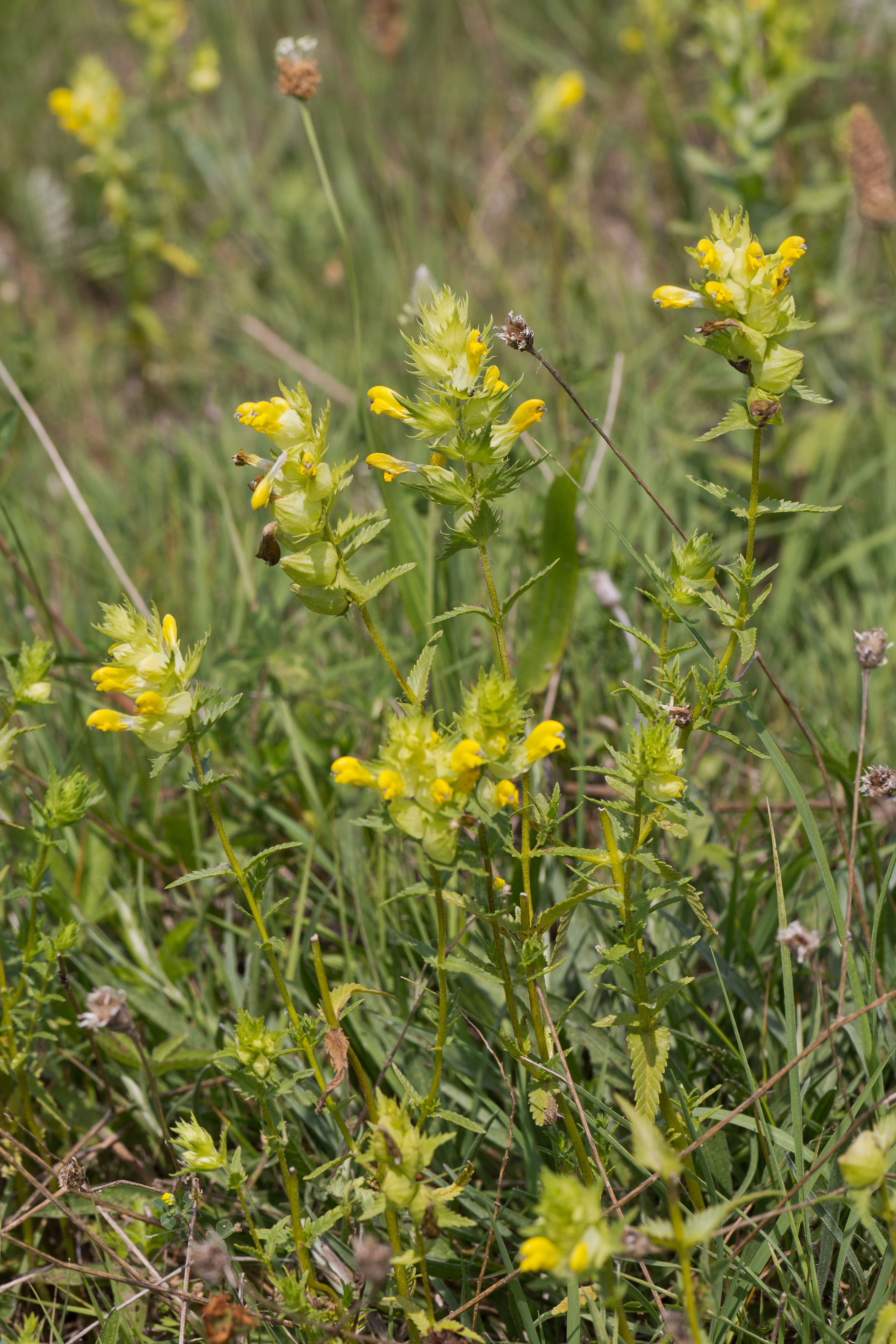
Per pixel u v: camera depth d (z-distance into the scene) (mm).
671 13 2908
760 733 1382
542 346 2410
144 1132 1490
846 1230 1358
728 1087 1438
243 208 3160
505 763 1304
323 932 1524
